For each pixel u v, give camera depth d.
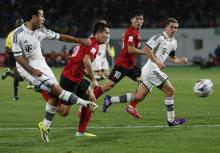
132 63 43.81
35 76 28.66
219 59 135.50
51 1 152.12
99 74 61.03
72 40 29.98
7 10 147.50
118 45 139.50
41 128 29.31
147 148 27.48
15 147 27.83
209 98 55.66
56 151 26.66
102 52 60.88
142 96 37.69
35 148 27.50
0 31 136.88
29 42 29.08
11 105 48.47
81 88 32.00
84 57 31.44
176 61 37.28
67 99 28.48
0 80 83.31
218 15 149.62
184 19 149.50
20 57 28.66
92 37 32.06
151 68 35.62
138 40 42.75
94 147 27.75
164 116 40.81
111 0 152.62
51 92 28.78
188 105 48.97
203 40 143.38
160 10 151.38
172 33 35.53
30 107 46.91
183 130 33.47
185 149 27.23
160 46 35.53
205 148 27.48
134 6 151.50
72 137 30.94
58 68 120.25
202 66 127.31
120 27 143.25
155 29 142.25
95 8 150.75
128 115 41.31
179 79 86.81
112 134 31.98
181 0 153.62
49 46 137.75
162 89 35.38
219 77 92.12
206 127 34.75
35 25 29.14
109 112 43.19
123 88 69.25
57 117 39.66
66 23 147.50
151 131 33.16
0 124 36.22
